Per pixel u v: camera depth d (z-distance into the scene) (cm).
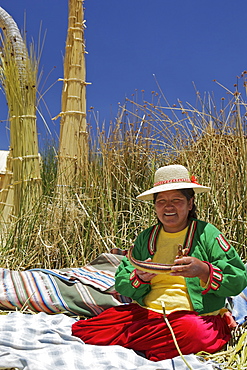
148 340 227
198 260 222
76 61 550
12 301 312
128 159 491
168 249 243
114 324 241
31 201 456
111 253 387
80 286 322
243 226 388
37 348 232
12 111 470
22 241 425
